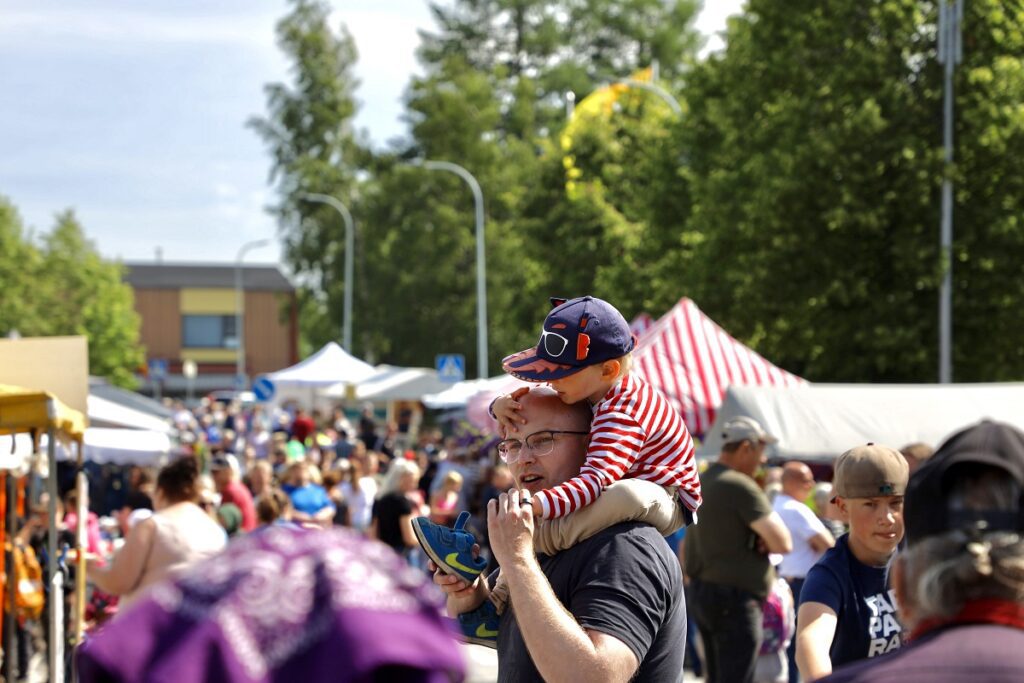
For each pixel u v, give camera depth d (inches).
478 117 2265.0
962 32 944.3
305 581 52.7
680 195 1272.1
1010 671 72.9
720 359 596.4
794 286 962.1
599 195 1630.2
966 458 79.7
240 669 50.4
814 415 510.9
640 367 585.9
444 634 53.3
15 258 2381.9
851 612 157.1
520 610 109.0
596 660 106.7
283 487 503.2
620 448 118.6
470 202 2240.4
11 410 307.0
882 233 940.0
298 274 2332.7
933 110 947.3
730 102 1075.3
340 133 2351.1
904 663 75.4
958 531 78.4
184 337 3336.6
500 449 130.5
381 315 2197.3
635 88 1754.4
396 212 2208.4
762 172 993.5
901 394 526.3
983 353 955.3
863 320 949.8
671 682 117.8
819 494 373.7
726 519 296.4
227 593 52.3
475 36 2522.1
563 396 124.6
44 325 2411.4
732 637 295.4
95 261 2536.9
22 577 374.9
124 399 911.7
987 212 929.5
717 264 1063.6
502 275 2178.9
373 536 489.1
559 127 2452.0
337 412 1222.3
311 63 2329.0
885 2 955.3
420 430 1572.3
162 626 52.0
